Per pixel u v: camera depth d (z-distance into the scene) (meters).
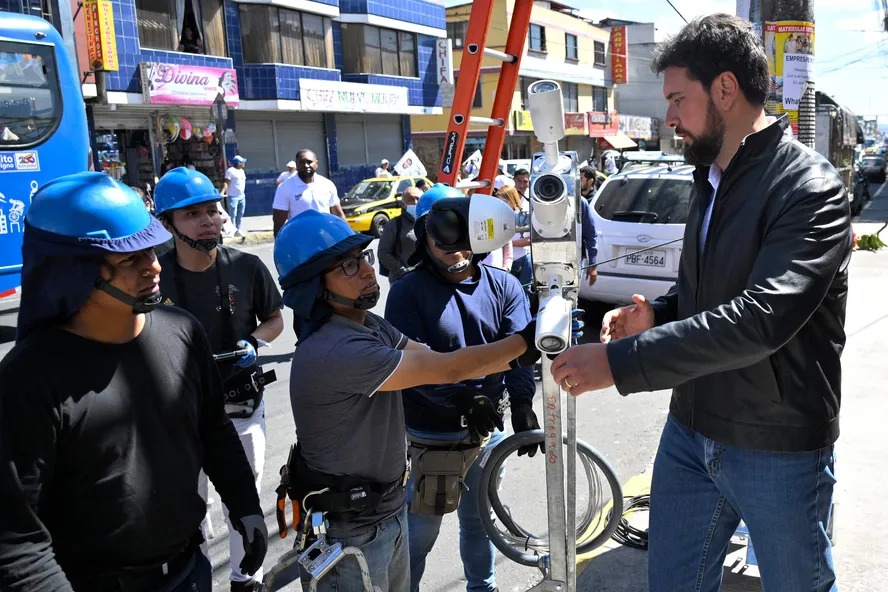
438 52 28.34
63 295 1.58
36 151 7.73
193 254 2.88
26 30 7.61
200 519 1.86
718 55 1.75
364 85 24.41
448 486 2.52
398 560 2.19
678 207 6.76
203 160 20.27
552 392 1.80
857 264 9.83
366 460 2.02
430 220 1.94
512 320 2.74
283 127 22.89
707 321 1.55
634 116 46.78
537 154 1.68
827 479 1.85
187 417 1.81
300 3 22.06
